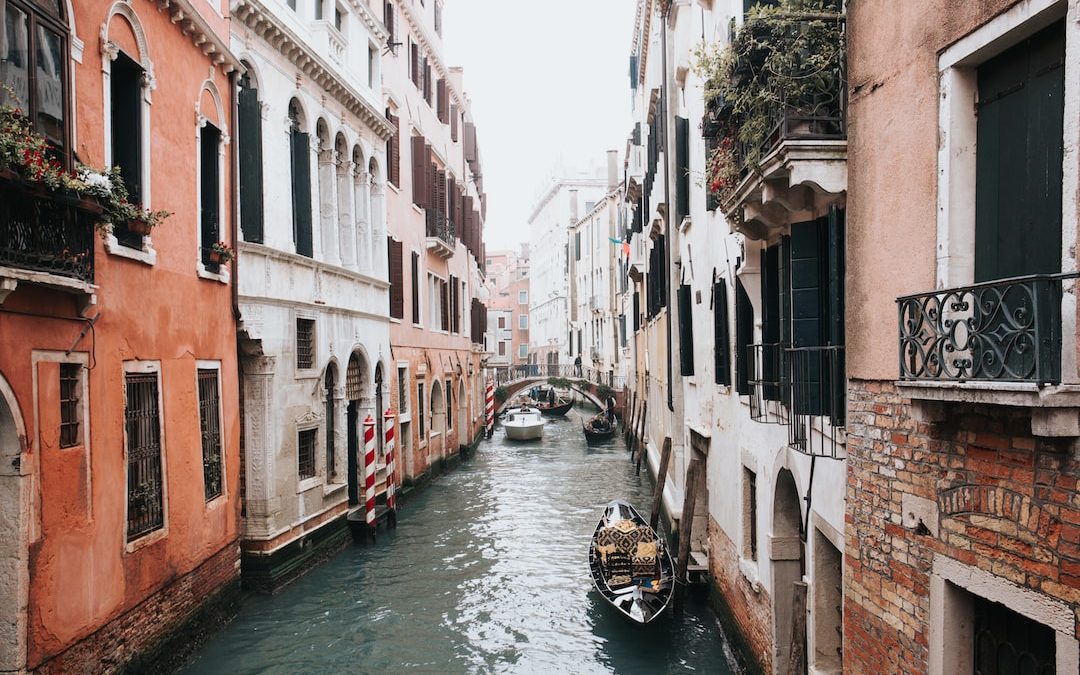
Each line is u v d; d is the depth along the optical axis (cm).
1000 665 389
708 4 1028
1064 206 328
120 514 741
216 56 996
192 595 896
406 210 1953
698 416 1236
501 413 4228
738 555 906
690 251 1291
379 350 1645
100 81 731
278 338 1151
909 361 429
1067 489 321
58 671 639
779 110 556
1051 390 310
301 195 1281
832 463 569
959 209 406
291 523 1180
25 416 606
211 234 1002
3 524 596
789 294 652
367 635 1025
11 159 536
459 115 2797
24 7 606
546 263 6831
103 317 721
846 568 533
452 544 1494
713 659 952
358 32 1566
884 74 472
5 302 582
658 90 1778
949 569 404
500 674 920
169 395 854
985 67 397
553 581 1268
